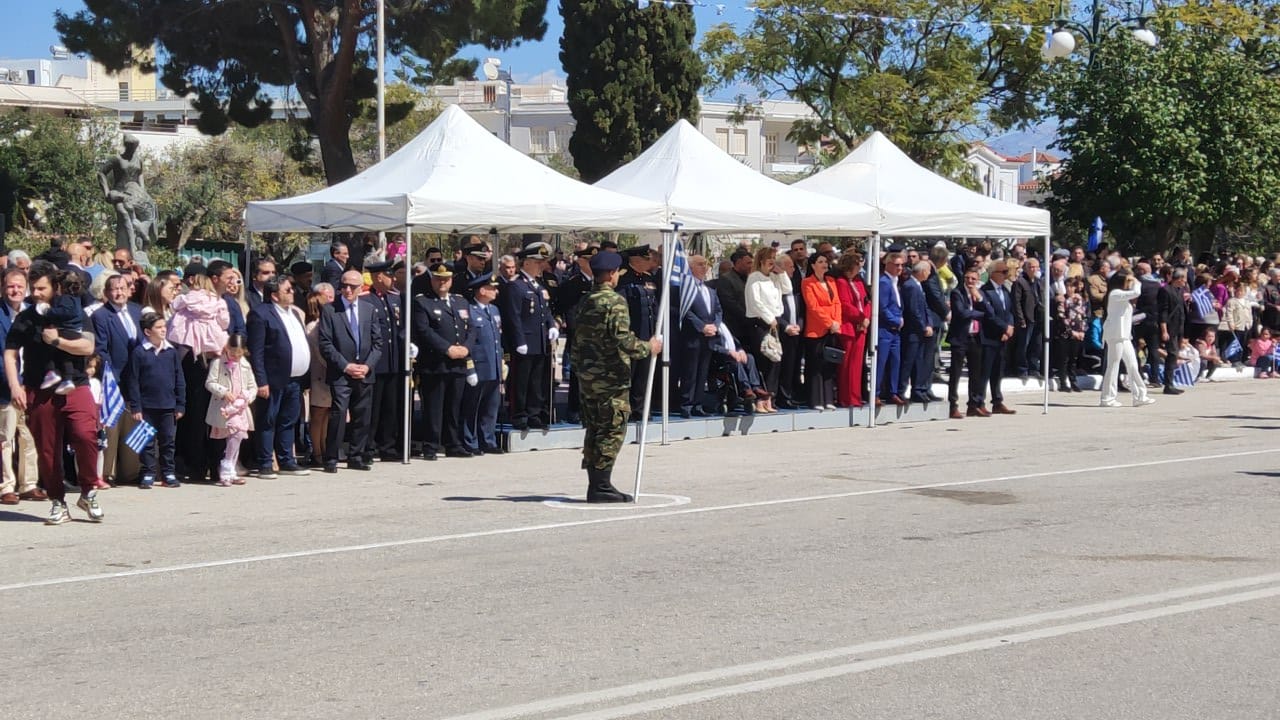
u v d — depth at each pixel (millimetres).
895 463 14047
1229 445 15383
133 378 12312
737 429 16531
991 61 39688
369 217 14141
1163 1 36031
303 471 13555
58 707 6070
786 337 17203
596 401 11406
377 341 13766
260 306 13055
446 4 32188
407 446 14148
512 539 9938
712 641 7113
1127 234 30234
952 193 18031
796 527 10367
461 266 16047
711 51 38812
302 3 32344
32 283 10383
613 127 37531
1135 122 28766
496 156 15266
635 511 11148
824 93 38531
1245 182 28953
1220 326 25078
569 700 6113
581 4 37344
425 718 5883
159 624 7523
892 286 17766
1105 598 8039
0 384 11562
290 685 6371
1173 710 6008
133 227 30406
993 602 7938
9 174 43688
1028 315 22062
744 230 16469
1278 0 36625
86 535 10211
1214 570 8789
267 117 35281
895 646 6996
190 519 10898
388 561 9180
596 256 11453
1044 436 16375
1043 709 6004
